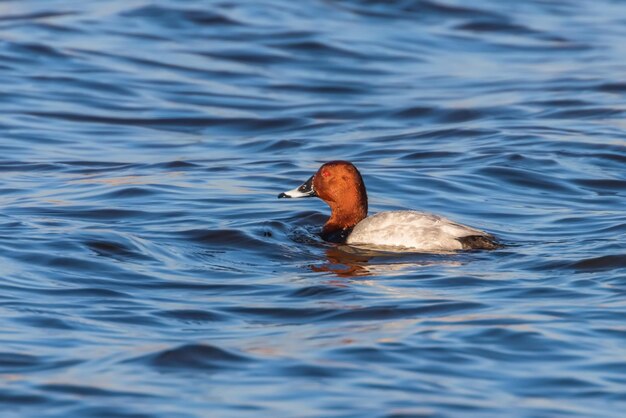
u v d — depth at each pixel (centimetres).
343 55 2769
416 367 923
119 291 1160
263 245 1369
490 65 2723
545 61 2756
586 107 2303
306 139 2103
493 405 847
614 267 1225
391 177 1755
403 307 1095
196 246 1366
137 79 2516
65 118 2223
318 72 2642
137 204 1572
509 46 2898
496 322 1034
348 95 2469
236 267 1272
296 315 1084
